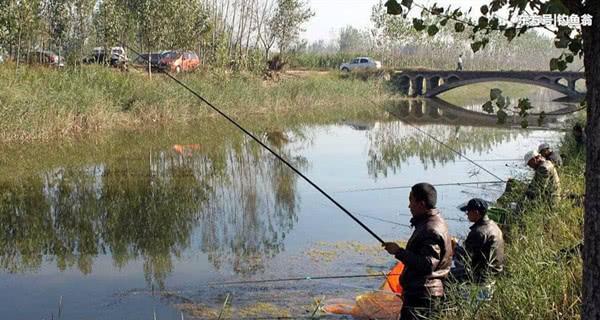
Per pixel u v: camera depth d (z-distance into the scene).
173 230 10.09
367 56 52.50
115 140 19.53
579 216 7.25
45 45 26.59
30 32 22.78
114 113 22.05
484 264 5.96
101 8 26.78
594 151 2.74
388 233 9.82
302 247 9.05
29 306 6.93
